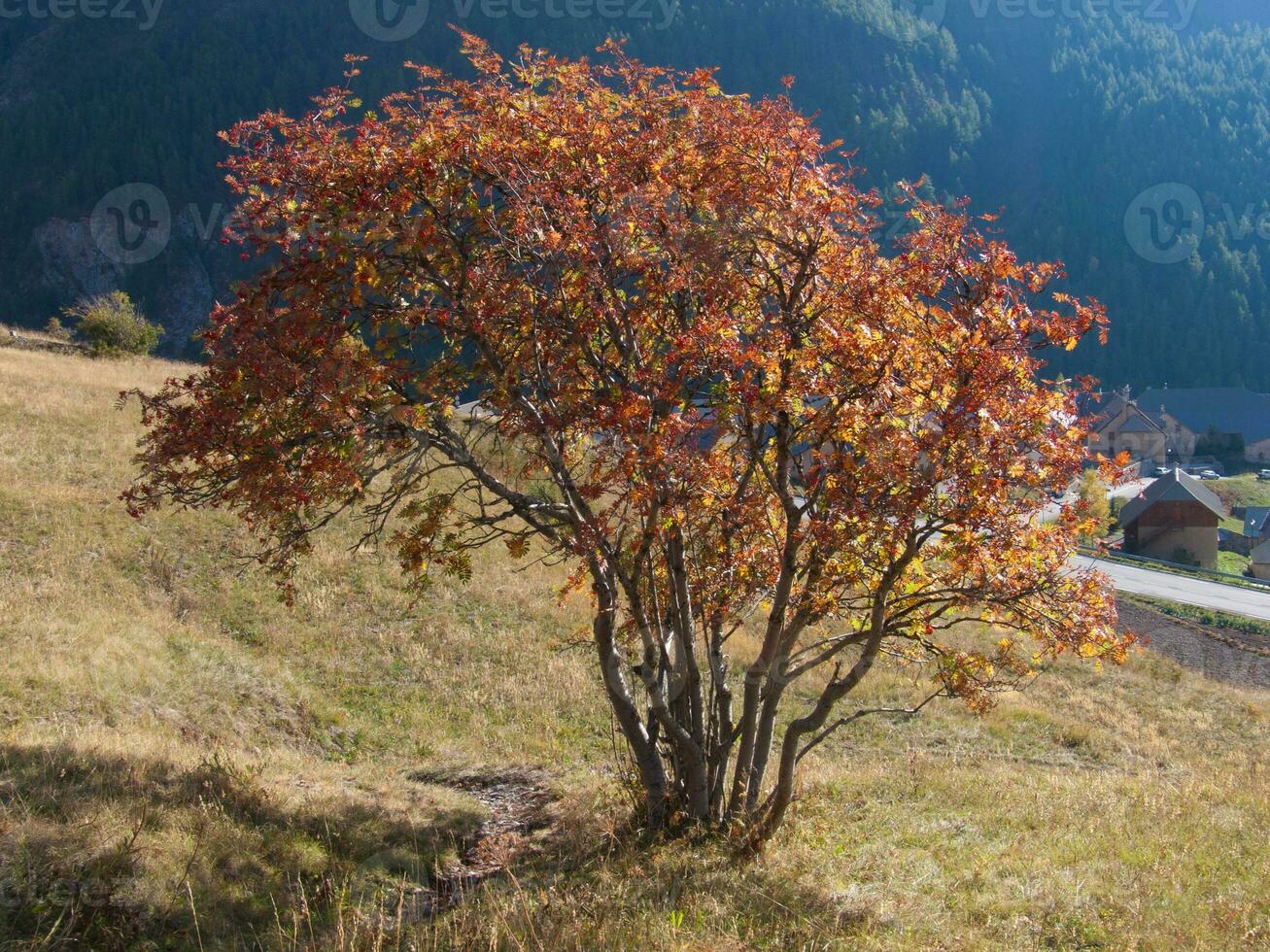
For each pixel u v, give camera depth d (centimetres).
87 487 2439
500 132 948
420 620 2150
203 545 2247
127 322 5088
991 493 869
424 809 1273
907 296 908
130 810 931
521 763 1627
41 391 3102
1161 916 823
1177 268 12688
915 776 1595
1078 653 989
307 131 953
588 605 2344
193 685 1670
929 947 761
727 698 1130
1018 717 2278
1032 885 920
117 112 13788
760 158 981
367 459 994
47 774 988
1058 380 928
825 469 956
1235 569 6888
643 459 883
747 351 883
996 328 877
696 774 1106
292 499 905
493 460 1375
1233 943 759
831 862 1012
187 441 897
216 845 924
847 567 988
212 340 943
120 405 932
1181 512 6700
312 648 1980
